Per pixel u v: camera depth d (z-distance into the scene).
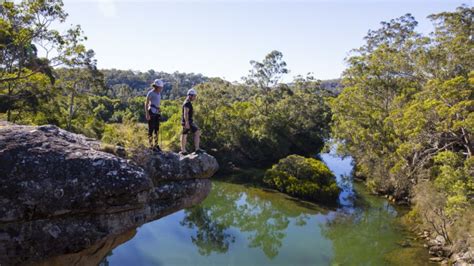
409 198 28.41
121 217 6.74
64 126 33.16
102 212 6.43
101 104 57.75
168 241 20.88
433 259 18.67
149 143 8.34
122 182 6.38
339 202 29.77
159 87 8.41
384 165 31.09
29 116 30.02
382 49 38.75
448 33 33.41
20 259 5.84
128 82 119.69
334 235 23.05
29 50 24.83
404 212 27.00
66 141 6.86
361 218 26.05
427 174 25.61
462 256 17.48
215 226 24.09
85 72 40.75
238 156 43.22
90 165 6.34
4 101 27.69
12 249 5.77
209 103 41.53
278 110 50.19
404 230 23.52
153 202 7.79
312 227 24.44
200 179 8.77
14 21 20.86
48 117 31.44
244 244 21.33
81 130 34.75
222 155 41.03
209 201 29.33
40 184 5.90
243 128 43.53
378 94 36.53
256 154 43.56
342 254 20.20
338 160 49.66
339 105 37.44
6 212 5.64
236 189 32.84
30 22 20.44
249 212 27.19
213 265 18.30
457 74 28.48
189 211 26.77
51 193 5.92
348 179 37.81
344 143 38.38
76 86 42.19
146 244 20.20
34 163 6.02
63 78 37.88
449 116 22.34
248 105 50.75
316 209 28.02
